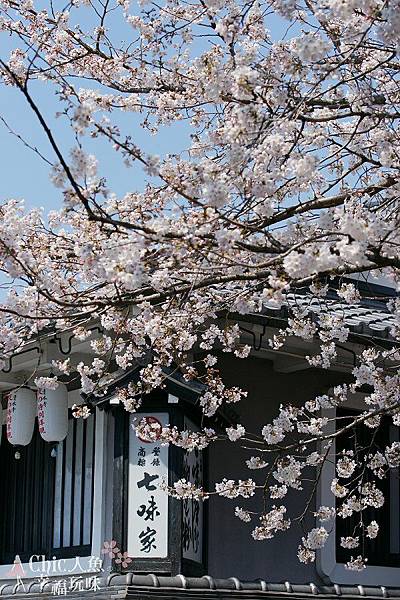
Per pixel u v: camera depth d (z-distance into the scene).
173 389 8.24
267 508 9.76
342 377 10.36
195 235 5.05
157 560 8.49
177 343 7.33
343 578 9.95
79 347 9.19
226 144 6.14
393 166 6.15
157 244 5.13
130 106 7.23
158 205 6.65
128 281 4.95
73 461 10.01
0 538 10.90
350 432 10.23
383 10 5.16
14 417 9.66
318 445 9.93
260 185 5.34
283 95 5.56
